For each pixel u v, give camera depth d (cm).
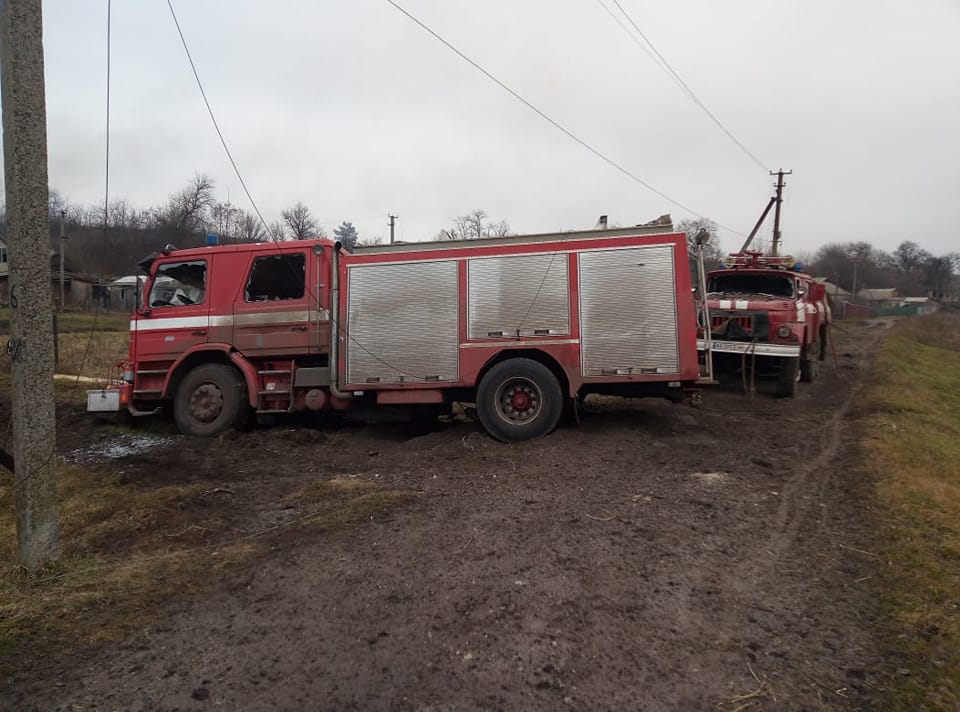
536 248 766
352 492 583
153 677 301
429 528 473
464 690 285
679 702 275
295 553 439
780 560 416
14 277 409
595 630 330
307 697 283
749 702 274
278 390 871
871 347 2395
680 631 331
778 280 1247
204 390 884
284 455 770
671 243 735
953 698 268
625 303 743
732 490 558
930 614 334
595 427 821
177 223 4416
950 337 3219
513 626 334
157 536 486
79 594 384
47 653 322
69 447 845
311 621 349
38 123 405
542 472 621
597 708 272
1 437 766
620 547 429
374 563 417
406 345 798
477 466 660
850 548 430
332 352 830
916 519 468
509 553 422
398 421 907
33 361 411
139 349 907
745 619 343
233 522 522
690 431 812
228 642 330
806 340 1262
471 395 812
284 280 873
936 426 870
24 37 395
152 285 907
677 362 730
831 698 275
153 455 771
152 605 373
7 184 404
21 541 414
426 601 364
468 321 781
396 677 296
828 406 1045
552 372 781
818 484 580
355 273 816
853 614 345
